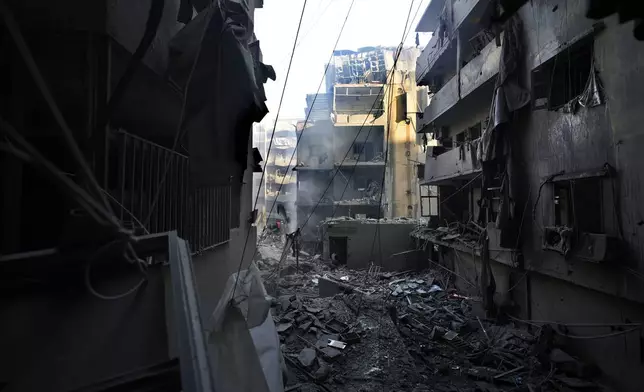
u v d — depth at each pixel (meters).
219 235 7.08
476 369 9.30
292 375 8.95
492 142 11.27
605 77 7.47
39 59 3.60
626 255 6.98
